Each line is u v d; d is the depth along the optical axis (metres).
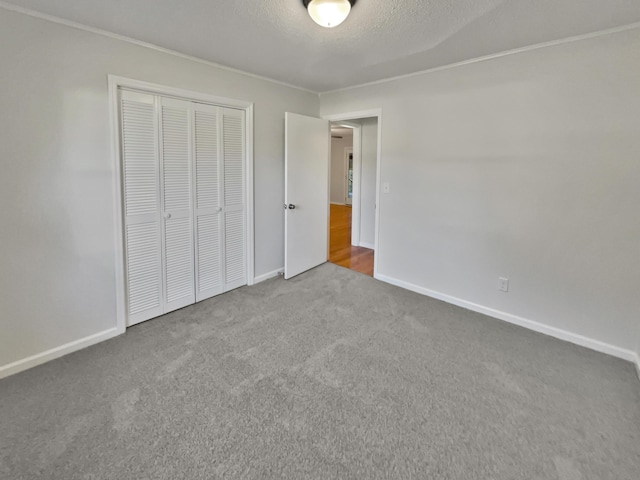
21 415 1.73
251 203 3.49
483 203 2.90
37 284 2.16
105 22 2.15
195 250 3.10
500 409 1.81
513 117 2.65
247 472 1.42
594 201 2.35
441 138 3.11
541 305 2.66
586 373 2.14
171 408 1.79
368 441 1.59
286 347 2.41
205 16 2.05
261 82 3.41
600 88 2.25
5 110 1.95
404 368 2.18
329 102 4.05
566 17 2.02
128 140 2.54
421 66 3.02
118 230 2.50
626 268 2.28
